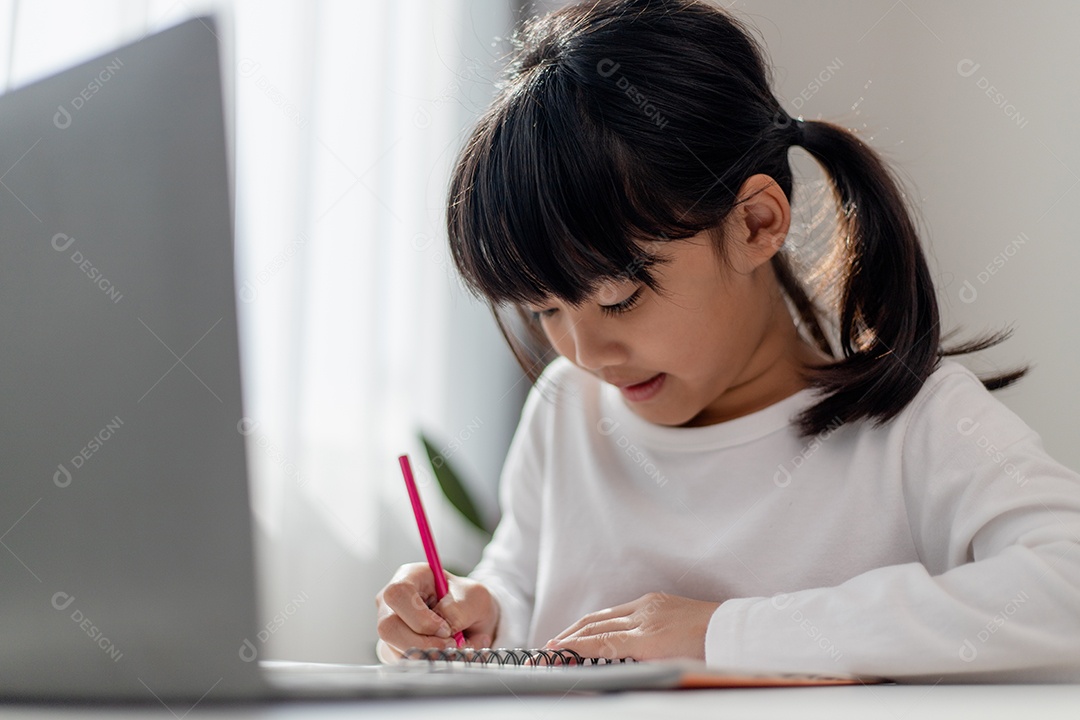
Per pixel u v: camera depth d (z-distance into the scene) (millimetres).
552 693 393
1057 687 494
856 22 1537
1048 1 1355
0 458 396
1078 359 1289
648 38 812
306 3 1737
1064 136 1330
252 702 370
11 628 393
